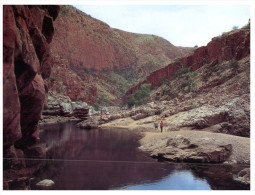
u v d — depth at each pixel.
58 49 118.88
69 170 12.23
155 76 84.50
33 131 18.77
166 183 10.48
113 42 157.00
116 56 154.62
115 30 177.38
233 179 11.09
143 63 162.62
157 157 15.44
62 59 101.12
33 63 13.38
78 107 61.12
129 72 158.00
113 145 20.30
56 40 120.06
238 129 22.20
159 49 176.88
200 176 11.48
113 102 120.38
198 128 25.52
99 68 140.50
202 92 47.56
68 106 59.25
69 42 125.88
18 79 12.73
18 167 11.89
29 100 15.34
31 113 16.55
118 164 13.61
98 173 11.78
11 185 9.79
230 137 18.02
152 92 76.88
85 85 104.88
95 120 42.50
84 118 59.50
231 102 27.11
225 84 42.38
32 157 14.64
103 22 162.38
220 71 50.91
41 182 10.17
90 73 132.88
